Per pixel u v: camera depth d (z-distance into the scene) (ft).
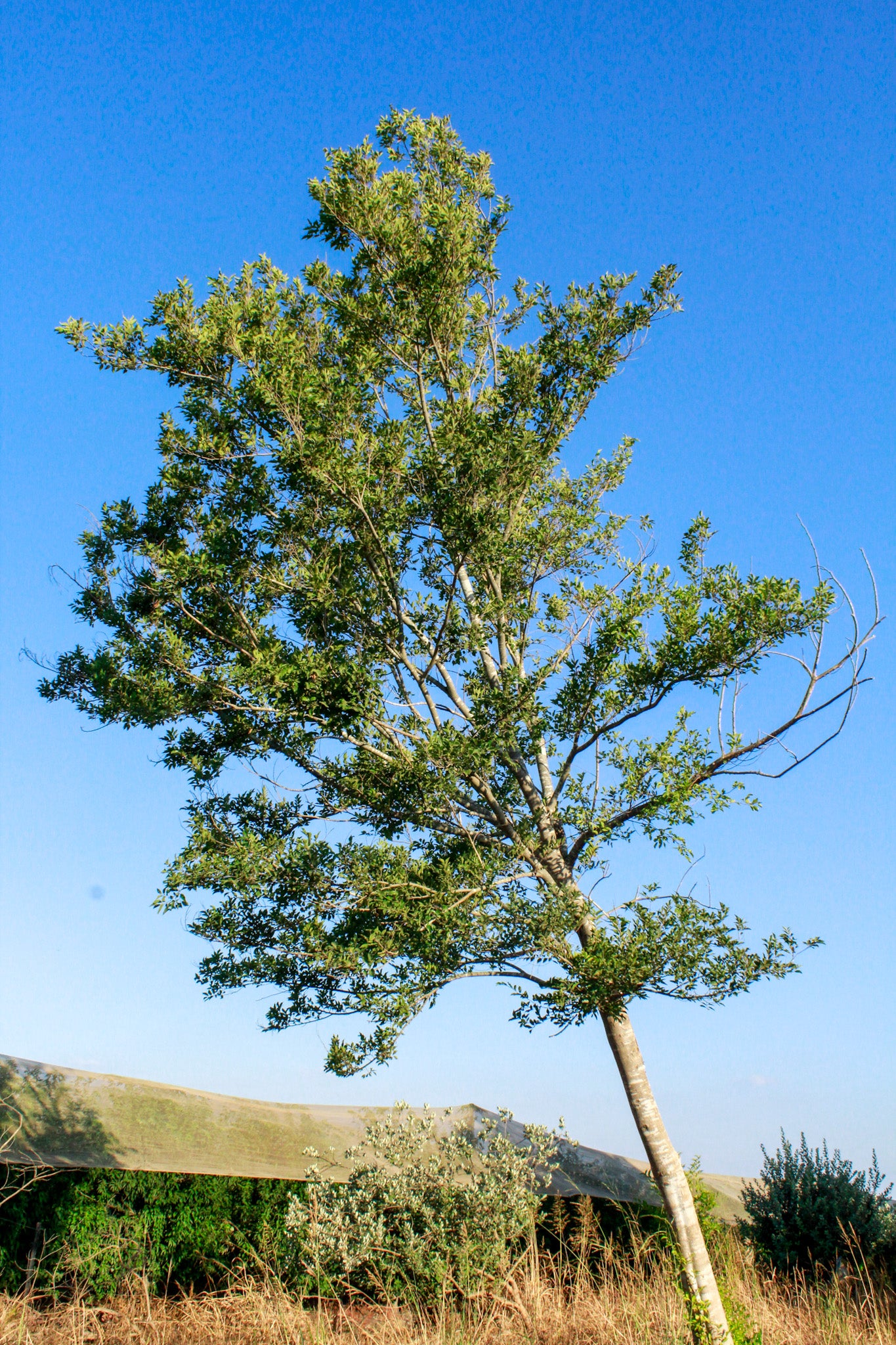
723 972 25.40
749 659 27.91
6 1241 28.94
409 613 31.50
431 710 31.22
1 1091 35.96
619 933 26.00
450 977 27.07
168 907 27.53
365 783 29.76
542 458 33.22
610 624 28.27
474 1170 35.24
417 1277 30.99
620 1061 28.73
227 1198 34.22
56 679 30.40
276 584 29.53
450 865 27.35
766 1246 40.50
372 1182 33.53
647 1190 43.93
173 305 29.81
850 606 27.76
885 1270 36.68
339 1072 25.38
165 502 29.91
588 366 33.27
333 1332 27.84
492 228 36.83
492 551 29.58
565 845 30.40
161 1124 38.40
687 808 26.55
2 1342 24.14
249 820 30.66
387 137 36.55
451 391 34.58
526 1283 28.81
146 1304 27.94
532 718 29.22
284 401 28.71
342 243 34.83
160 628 28.86
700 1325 25.13
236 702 29.27
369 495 28.53
